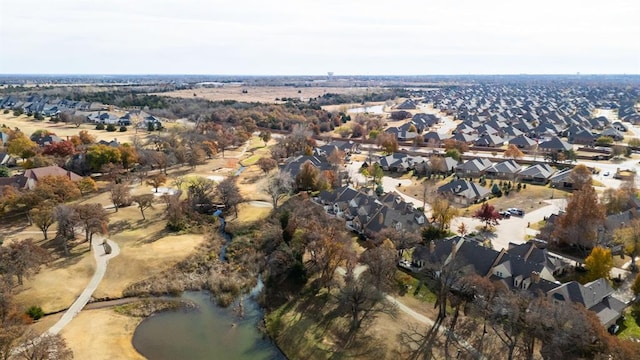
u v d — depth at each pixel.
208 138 191.62
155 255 91.50
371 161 177.50
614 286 78.81
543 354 55.06
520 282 74.62
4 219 106.88
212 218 113.06
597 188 138.88
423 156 185.62
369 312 71.62
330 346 64.56
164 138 187.00
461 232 101.19
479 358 59.88
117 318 71.94
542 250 82.25
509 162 160.00
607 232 92.06
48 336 57.84
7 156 154.12
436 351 61.84
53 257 87.56
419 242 92.88
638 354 51.56
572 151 178.12
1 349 54.47
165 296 80.12
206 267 90.12
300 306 75.50
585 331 54.38
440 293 70.81
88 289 78.88
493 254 79.94
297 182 135.25
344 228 102.75
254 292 82.38
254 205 123.25
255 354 64.81
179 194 122.94
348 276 75.50
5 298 64.69
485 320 64.31
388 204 113.38
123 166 153.12
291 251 86.56
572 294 68.19
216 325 71.81
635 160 179.88
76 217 92.12
